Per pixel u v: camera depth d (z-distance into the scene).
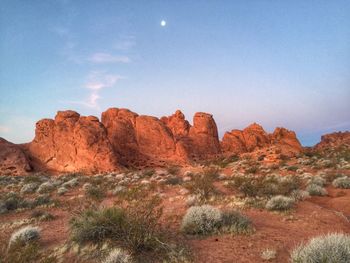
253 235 8.32
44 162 55.09
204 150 68.44
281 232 8.65
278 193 16.03
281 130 72.50
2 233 11.30
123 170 51.00
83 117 60.12
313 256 5.32
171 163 59.44
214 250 7.20
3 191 26.70
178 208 13.83
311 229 9.02
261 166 40.22
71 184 28.19
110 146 55.03
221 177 25.83
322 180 21.00
